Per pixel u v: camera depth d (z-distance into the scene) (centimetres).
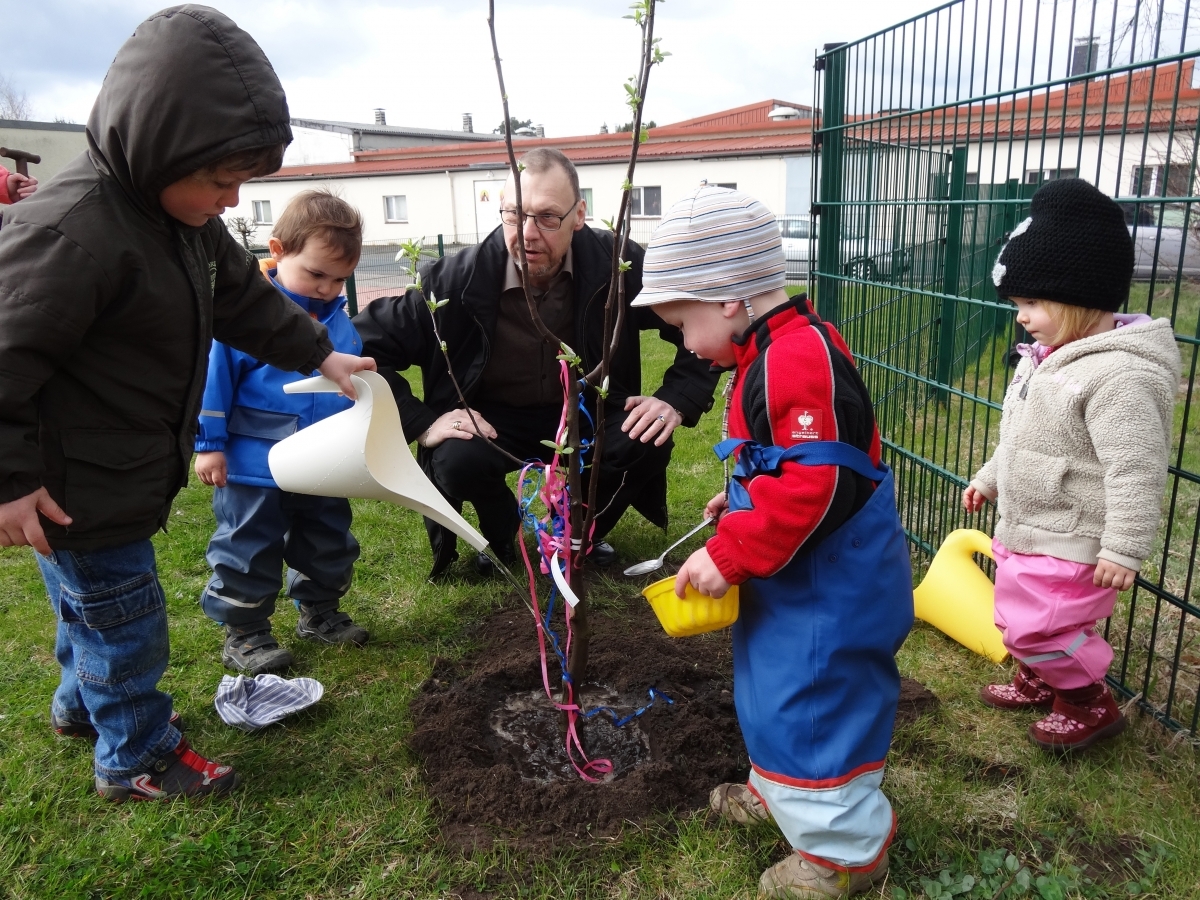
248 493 263
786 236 1828
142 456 190
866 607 168
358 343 285
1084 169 566
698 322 179
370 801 211
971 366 725
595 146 2511
